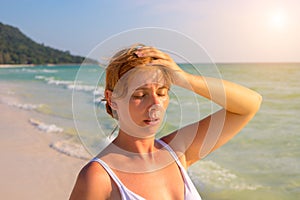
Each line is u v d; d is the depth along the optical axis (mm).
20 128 11000
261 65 56438
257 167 7211
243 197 5730
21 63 123562
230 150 8570
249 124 12102
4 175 6625
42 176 6527
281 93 21078
